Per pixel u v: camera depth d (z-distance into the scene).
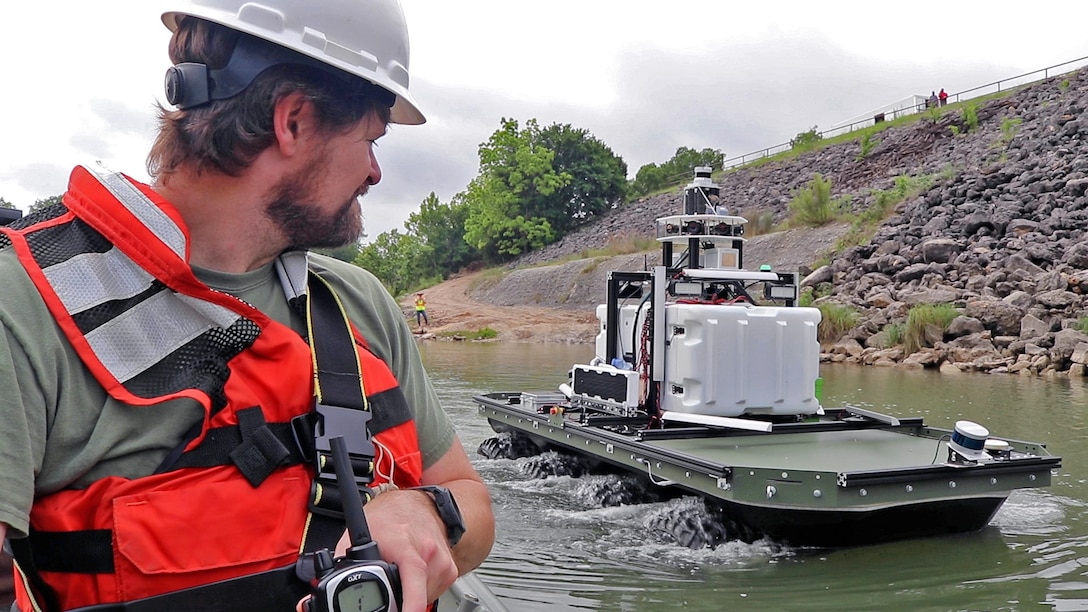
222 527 1.08
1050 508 5.79
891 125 41.31
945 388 12.27
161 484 1.06
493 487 6.50
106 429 1.03
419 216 57.38
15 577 1.10
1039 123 30.67
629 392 6.43
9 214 1.70
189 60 1.19
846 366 16.39
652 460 5.41
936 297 18.17
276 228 1.21
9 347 0.98
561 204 53.66
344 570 0.98
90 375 1.04
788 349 6.31
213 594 1.06
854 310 19.14
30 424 0.98
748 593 4.25
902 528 5.02
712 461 4.84
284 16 1.18
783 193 38.19
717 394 6.08
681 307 6.22
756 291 19.39
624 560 4.75
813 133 47.25
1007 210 21.67
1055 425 8.82
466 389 12.97
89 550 1.03
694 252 7.10
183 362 1.10
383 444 1.27
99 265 1.07
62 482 1.02
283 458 1.12
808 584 4.37
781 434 6.27
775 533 4.91
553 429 6.84
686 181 55.88
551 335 27.86
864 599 4.16
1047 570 4.54
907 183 27.66
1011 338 15.80
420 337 29.48
